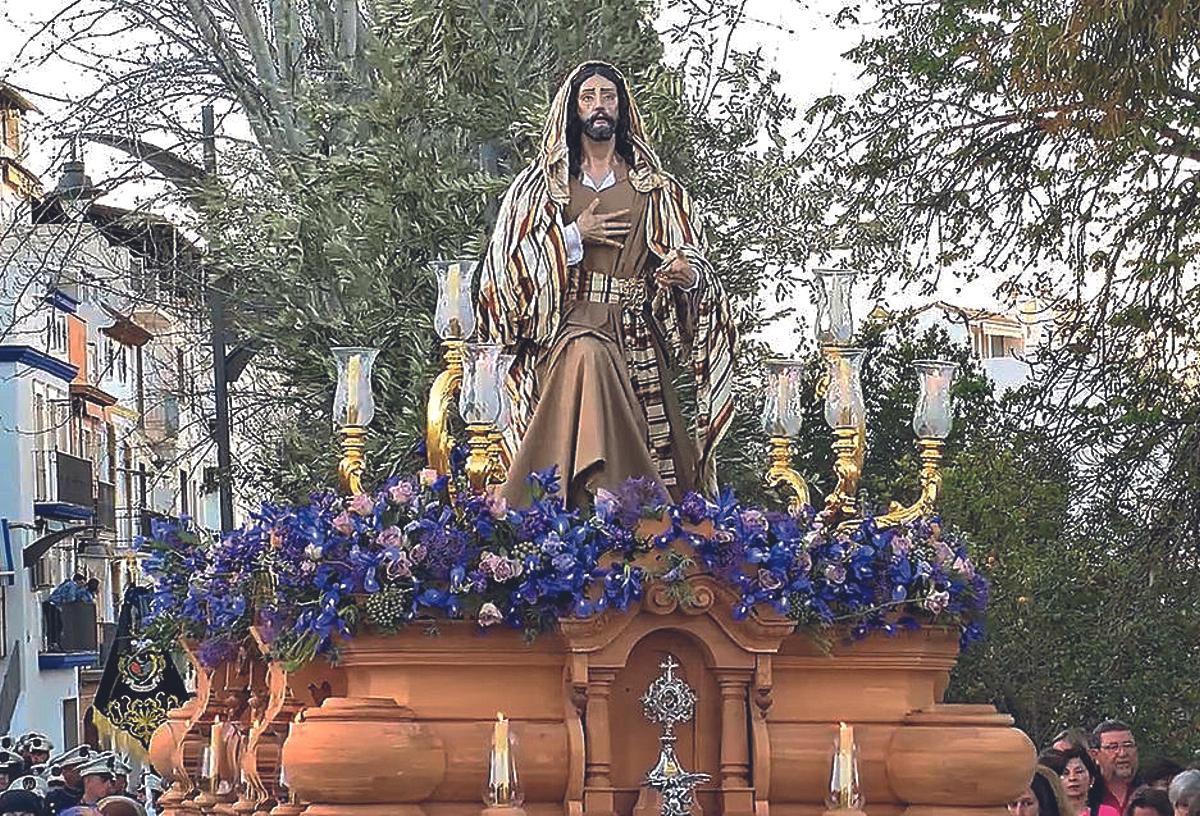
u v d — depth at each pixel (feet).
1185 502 56.75
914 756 26.37
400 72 60.59
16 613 136.15
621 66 59.77
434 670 25.80
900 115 62.90
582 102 28.86
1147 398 57.31
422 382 55.67
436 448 28.25
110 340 148.25
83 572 146.51
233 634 30.76
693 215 29.35
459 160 60.39
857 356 29.45
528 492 27.12
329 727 24.62
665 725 25.99
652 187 29.01
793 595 26.13
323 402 62.54
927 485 29.32
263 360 69.92
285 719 28.35
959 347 75.20
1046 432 59.57
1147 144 51.75
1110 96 50.49
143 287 80.89
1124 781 37.58
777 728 26.55
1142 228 56.34
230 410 73.97
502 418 28.43
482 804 25.38
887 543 27.02
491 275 28.71
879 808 26.81
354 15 69.26
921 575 27.04
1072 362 58.75
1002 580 58.59
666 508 26.11
